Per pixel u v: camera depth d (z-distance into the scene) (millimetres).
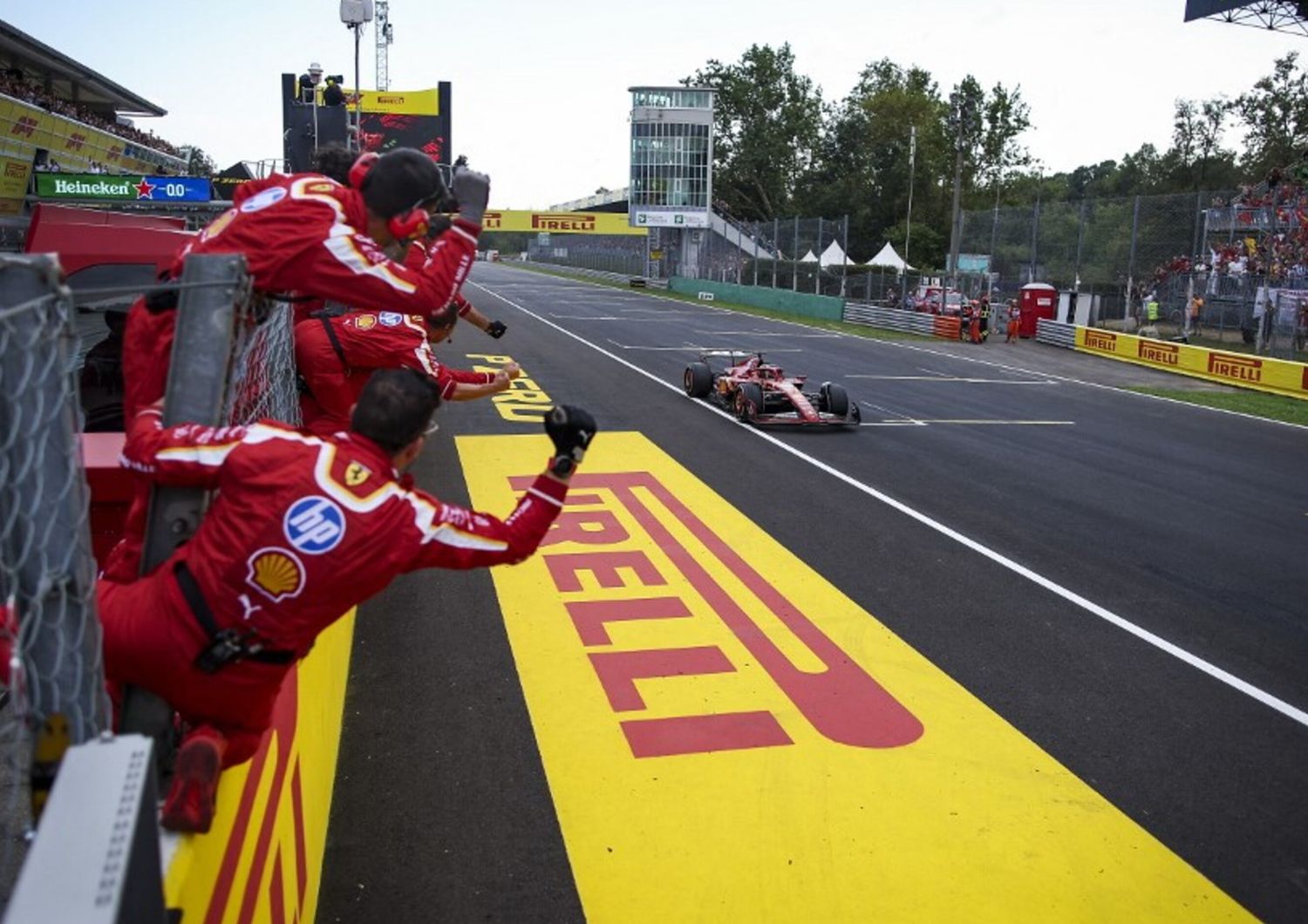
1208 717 5145
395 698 5035
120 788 1355
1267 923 3572
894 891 3654
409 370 2213
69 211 5855
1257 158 48000
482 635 5840
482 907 3480
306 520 1993
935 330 28359
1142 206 27922
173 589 1986
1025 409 15430
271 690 2107
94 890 1214
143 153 25125
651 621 6133
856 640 5949
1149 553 7906
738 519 8422
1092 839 4031
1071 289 30234
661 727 4816
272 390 3434
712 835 3953
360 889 3551
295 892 2957
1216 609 6691
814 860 3814
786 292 36719
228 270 2090
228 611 1983
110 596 2014
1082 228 28641
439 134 33500
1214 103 52656
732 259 46969
